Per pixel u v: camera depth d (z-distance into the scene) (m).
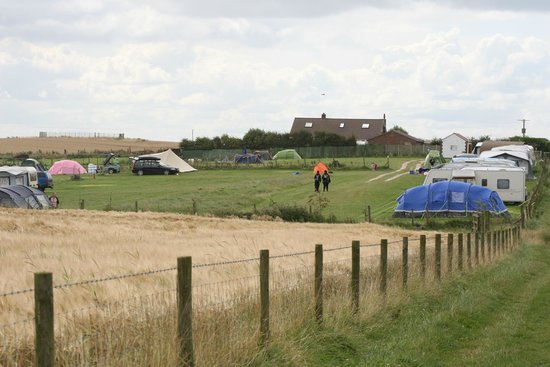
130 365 13.84
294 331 18.83
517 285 36.59
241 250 35.06
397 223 83.06
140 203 97.12
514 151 139.62
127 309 16.09
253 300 18.75
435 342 21.33
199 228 59.66
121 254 30.53
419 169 151.38
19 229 46.16
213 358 15.48
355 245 22.33
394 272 27.19
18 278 21.75
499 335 23.25
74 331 14.59
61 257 28.31
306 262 29.22
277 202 101.62
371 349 19.69
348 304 21.86
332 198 109.31
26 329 14.53
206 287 19.72
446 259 35.81
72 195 110.19
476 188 88.75
